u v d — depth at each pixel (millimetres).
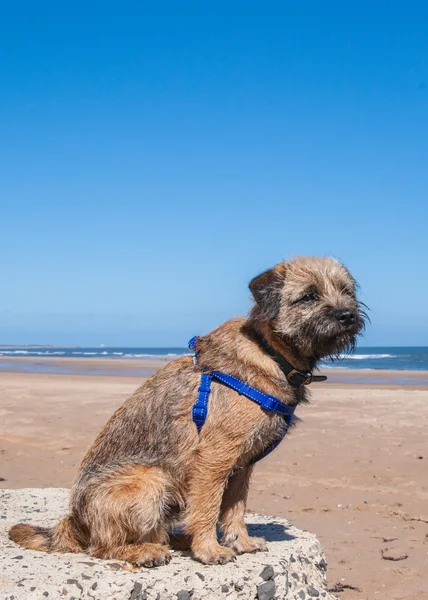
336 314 1381
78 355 26156
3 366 14016
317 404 4863
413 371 11977
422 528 2027
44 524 1644
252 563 1383
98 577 1292
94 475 1396
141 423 1397
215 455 1340
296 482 2473
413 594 1634
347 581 1694
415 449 3039
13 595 1238
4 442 3219
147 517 1342
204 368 1378
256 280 1393
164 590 1293
